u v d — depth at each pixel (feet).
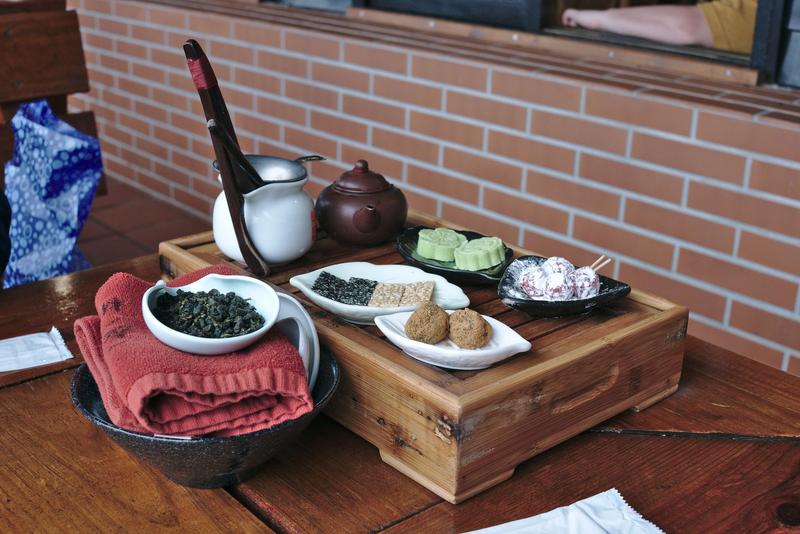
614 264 8.13
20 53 8.75
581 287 4.32
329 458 3.81
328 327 4.09
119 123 13.84
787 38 7.43
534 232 8.70
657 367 4.25
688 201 7.43
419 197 9.68
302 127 10.69
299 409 3.43
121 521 3.36
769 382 4.53
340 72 9.98
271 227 4.80
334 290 4.42
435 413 3.49
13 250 6.84
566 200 8.33
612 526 3.32
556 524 3.31
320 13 11.30
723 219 7.25
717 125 7.04
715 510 3.50
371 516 3.44
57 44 8.96
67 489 3.53
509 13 9.28
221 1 12.39
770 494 3.60
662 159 7.49
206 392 3.33
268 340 3.67
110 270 5.64
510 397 3.57
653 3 9.08
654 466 3.78
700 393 4.41
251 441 3.32
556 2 9.05
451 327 3.80
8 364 4.43
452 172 9.25
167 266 5.33
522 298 4.35
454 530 3.36
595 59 8.63
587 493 3.60
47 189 6.72
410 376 3.58
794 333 7.05
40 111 7.33
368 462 3.80
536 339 4.06
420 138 9.43
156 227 12.30
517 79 8.34
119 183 14.23
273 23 10.62
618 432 4.05
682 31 8.13
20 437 3.86
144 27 12.59
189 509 3.44
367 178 5.28
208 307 3.78
